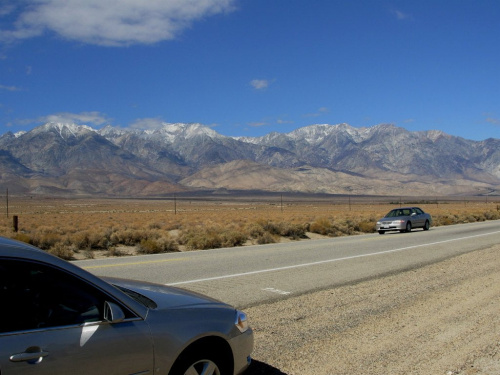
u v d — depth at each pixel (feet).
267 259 53.93
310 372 18.75
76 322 12.04
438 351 21.18
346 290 34.88
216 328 14.44
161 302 14.47
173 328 13.50
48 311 11.85
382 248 65.67
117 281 16.55
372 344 22.12
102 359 12.04
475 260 51.90
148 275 41.91
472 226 122.01
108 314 12.46
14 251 11.46
